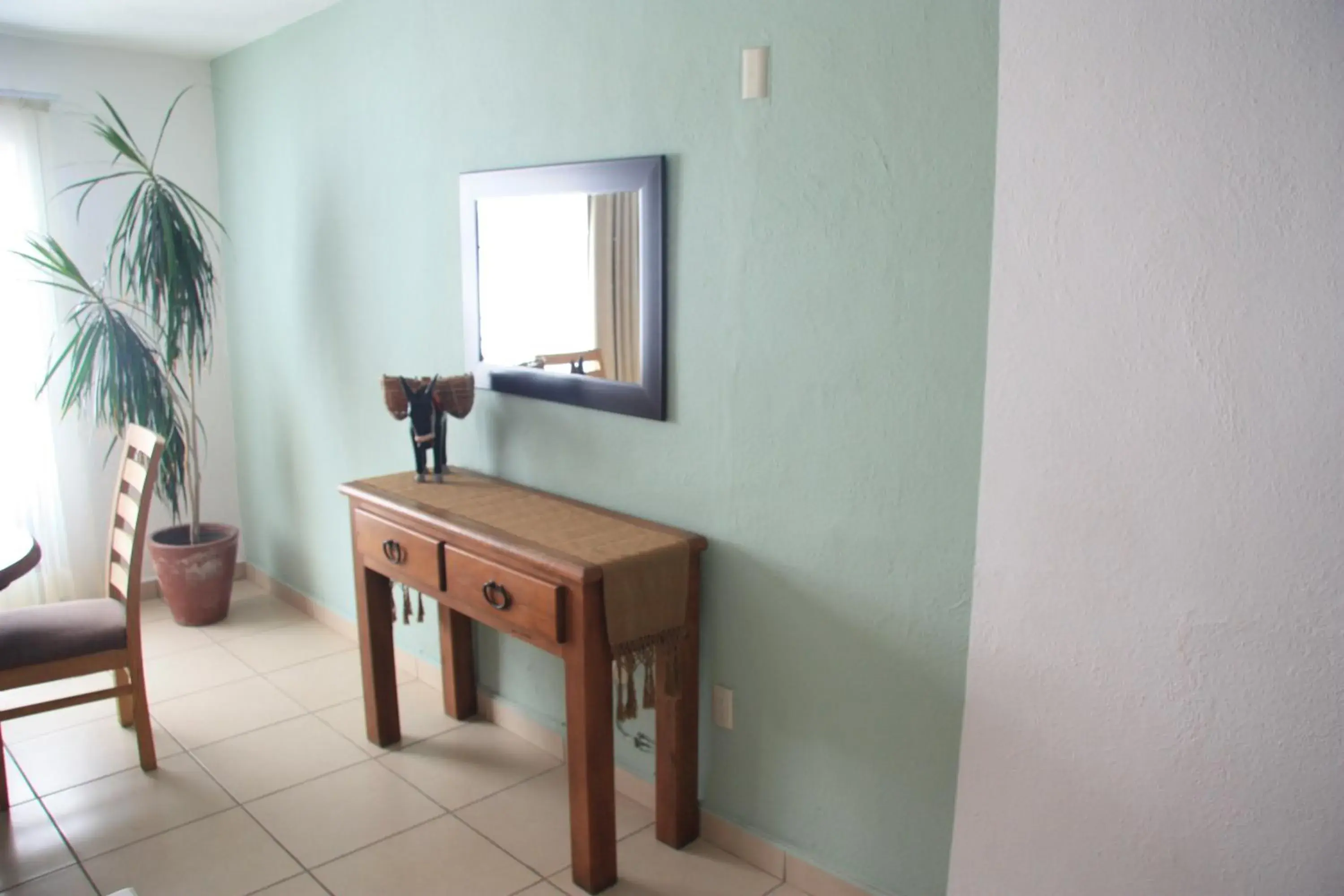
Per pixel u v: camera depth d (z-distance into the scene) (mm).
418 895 2252
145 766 2781
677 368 2334
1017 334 1699
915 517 1920
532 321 2701
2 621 2619
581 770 2188
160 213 3635
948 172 1769
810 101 1959
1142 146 1509
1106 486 1628
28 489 3855
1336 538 1403
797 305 2055
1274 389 1431
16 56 3721
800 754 2225
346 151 3402
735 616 2309
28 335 3793
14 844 2443
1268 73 1377
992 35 1675
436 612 3312
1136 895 1703
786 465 2135
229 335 4418
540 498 2705
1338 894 1476
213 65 4188
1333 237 1354
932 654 1935
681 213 2254
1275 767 1509
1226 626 1525
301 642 3793
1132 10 1491
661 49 2236
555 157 2580
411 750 2932
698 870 2342
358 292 3477
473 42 2773
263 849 2424
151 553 3963
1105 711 1688
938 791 1971
